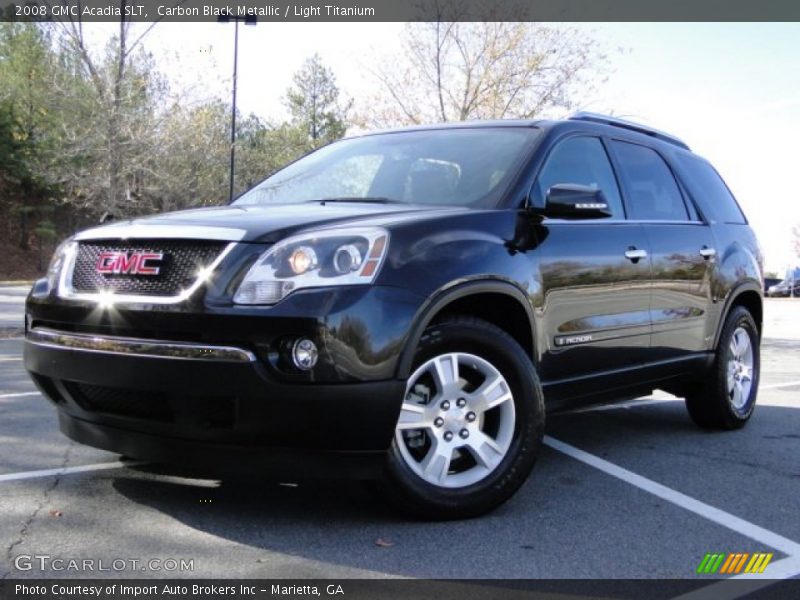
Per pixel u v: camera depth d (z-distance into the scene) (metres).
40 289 3.83
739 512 3.97
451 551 3.32
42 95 26.08
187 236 3.41
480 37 20.41
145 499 3.85
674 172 5.73
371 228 3.47
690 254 5.39
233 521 3.58
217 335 3.19
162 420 3.35
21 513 3.62
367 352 3.25
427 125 5.20
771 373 10.30
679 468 4.83
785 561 3.33
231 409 3.21
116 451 3.56
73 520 3.55
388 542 3.39
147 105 23.55
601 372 4.61
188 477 4.21
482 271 3.71
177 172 25.75
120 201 23.84
